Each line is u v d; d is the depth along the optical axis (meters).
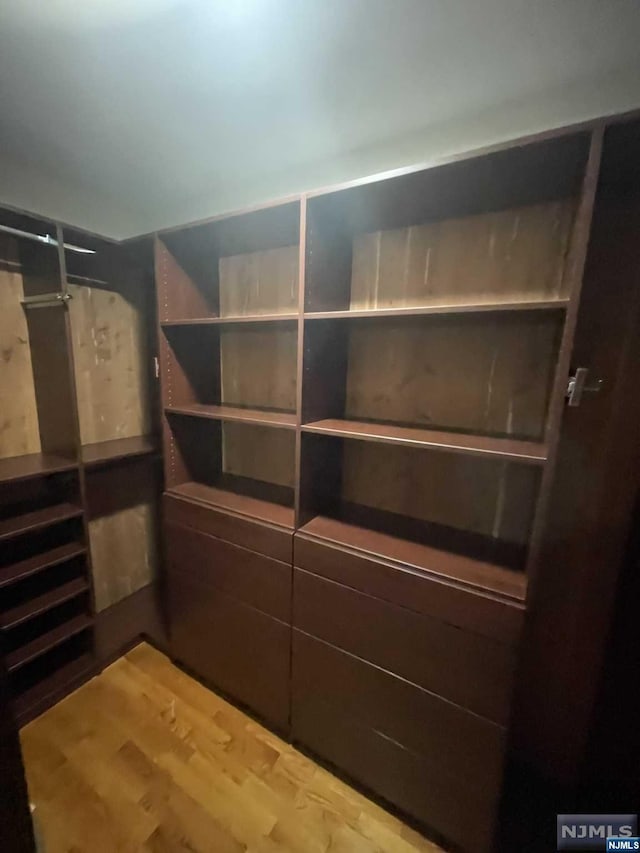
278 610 1.42
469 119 1.23
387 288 1.41
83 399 1.86
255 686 1.54
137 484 2.15
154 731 1.53
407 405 1.43
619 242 1.04
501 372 1.25
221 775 1.37
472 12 0.86
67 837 1.18
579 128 0.80
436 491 1.42
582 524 1.18
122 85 1.12
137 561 2.20
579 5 0.84
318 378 1.38
